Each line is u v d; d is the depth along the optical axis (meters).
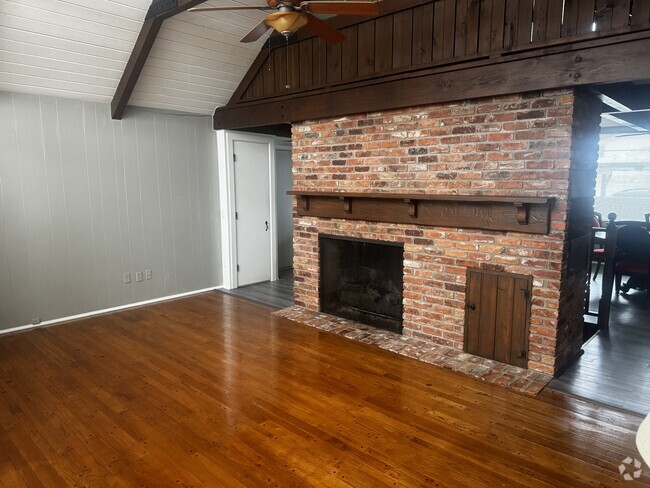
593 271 6.80
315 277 4.58
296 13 2.39
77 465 2.20
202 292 5.60
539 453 2.26
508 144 3.07
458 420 2.58
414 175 3.60
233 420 2.60
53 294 4.38
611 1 2.54
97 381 3.12
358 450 2.31
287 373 3.22
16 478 2.11
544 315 3.06
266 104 4.70
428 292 3.67
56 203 4.31
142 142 4.89
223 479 2.09
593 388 2.95
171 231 5.26
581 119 2.95
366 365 3.33
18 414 2.68
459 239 3.41
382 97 3.63
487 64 3.02
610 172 8.65
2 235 4.02
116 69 4.22
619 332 4.03
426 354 3.49
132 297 4.98
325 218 4.37
